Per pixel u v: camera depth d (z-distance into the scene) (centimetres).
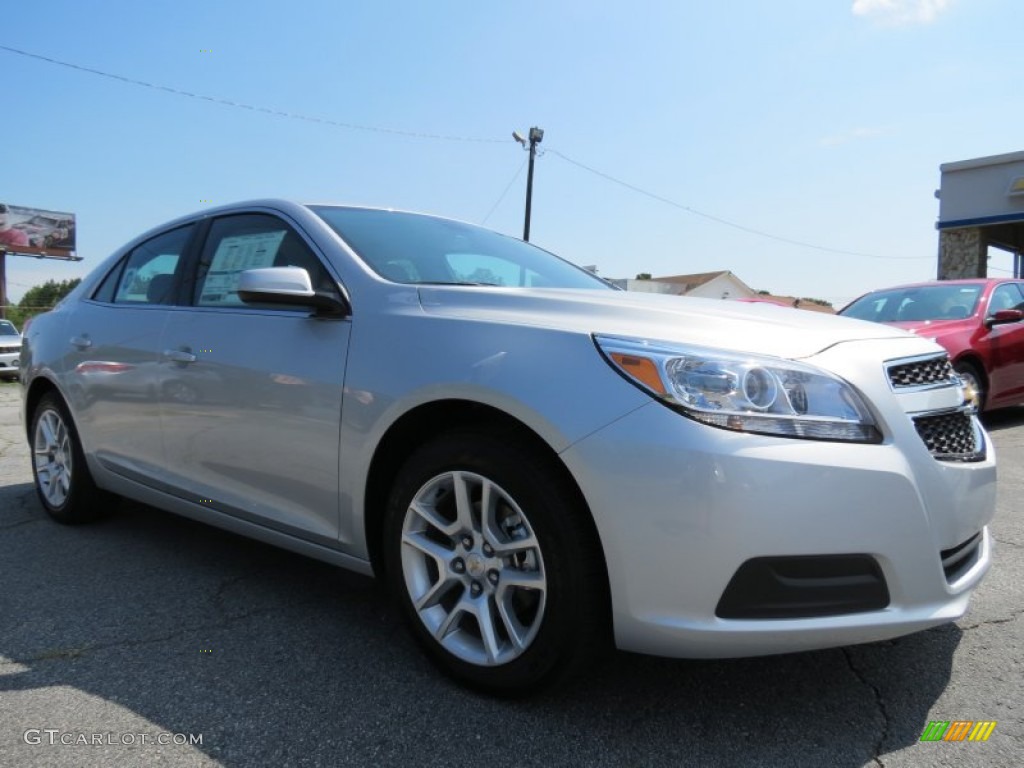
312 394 250
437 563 226
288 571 324
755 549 178
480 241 336
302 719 205
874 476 185
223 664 237
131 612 278
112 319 354
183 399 301
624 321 211
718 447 179
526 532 205
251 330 278
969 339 663
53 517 400
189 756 188
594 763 187
